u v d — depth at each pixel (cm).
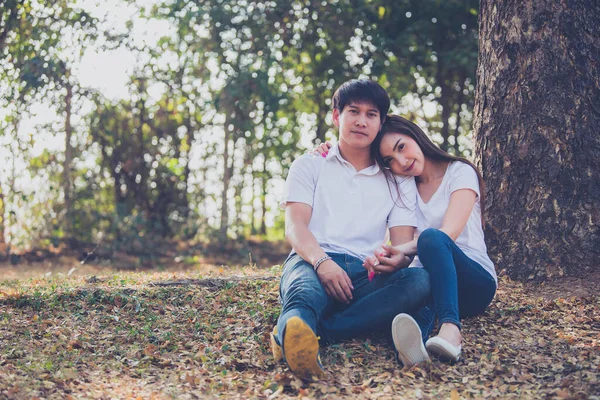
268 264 1055
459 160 347
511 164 440
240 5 1070
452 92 1223
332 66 1165
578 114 427
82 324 364
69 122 1048
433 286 305
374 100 335
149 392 269
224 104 1070
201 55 1113
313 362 275
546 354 306
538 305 382
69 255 1038
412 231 343
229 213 1202
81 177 1134
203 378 287
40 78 957
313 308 289
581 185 423
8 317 374
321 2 1098
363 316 310
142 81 1113
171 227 1175
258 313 367
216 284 432
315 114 1325
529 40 436
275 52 1112
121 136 1158
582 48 430
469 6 1070
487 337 331
